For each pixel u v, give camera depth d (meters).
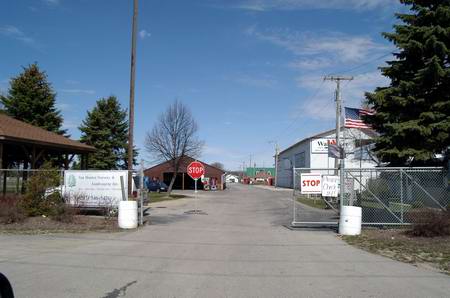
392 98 20.78
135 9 22.17
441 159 21.53
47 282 8.32
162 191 66.06
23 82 49.94
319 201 38.22
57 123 51.66
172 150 52.41
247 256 11.34
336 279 8.76
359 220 15.86
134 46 22.09
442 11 19.83
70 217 18.38
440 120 20.06
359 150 42.34
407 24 21.78
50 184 19.78
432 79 19.83
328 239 14.70
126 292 7.66
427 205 19.91
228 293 7.64
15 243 13.37
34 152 27.39
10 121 27.92
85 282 8.35
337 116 38.03
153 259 10.79
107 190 20.77
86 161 34.00
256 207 32.03
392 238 14.41
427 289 7.99
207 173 80.25
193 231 16.77
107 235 15.45
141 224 18.64
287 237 15.20
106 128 58.56
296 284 8.33
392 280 8.70
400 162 21.42
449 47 20.19
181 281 8.50
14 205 18.58
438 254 11.45
